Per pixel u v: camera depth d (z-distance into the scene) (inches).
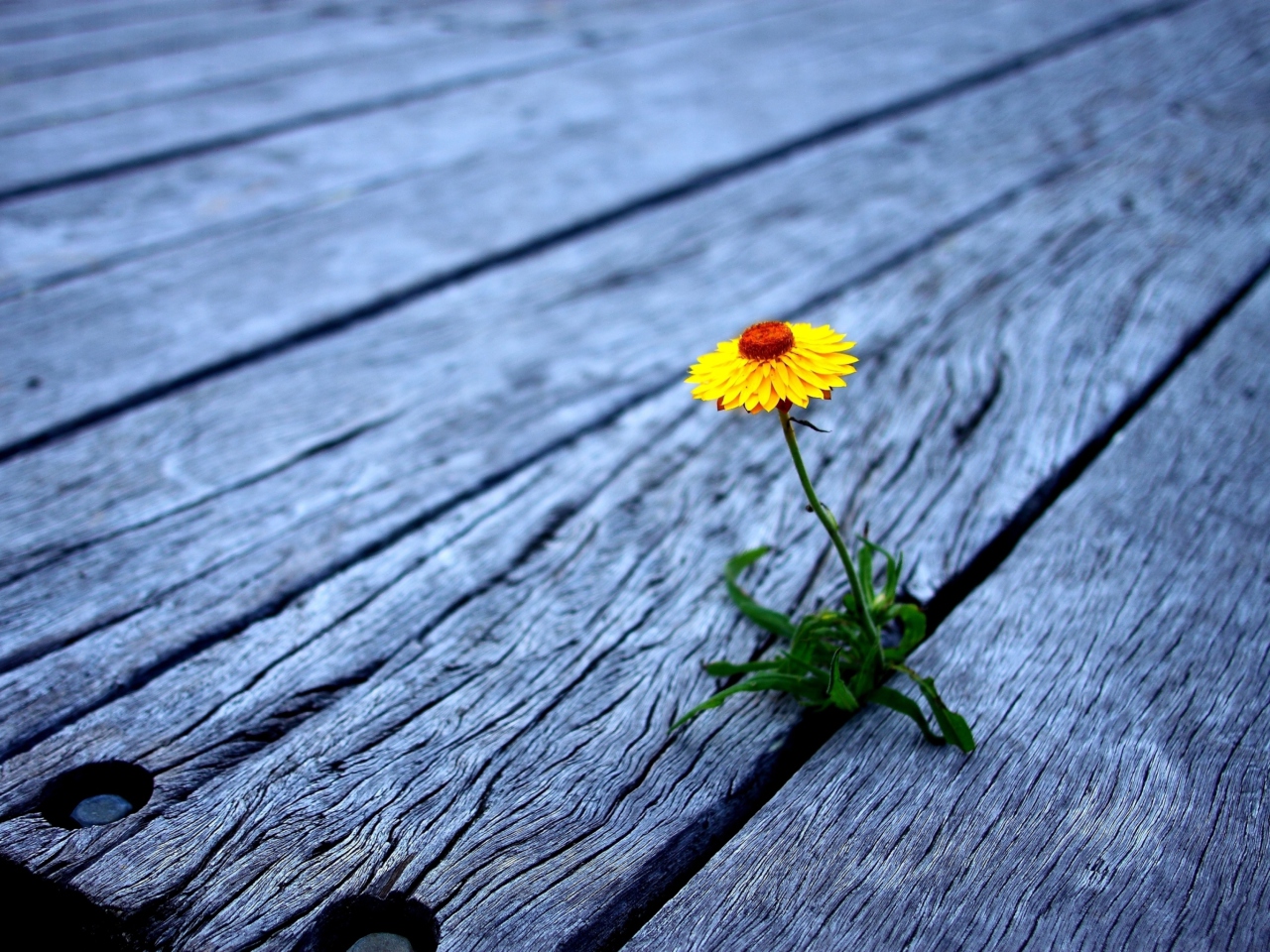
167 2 63.6
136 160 36.7
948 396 23.7
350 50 51.9
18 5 61.8
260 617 19.1
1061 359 24.5
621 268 30.0
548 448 23.0
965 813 15.7
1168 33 50.4
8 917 15.7
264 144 38.9
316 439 23.2
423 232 31.9
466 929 14.7
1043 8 57.1
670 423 23.6
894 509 20.8
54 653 18.4
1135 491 20.7
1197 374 23.6
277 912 14.9
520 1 64.3
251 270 29.6
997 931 14.5
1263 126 37.5
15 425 23.2
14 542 20.5
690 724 17.1
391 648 18.6
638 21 58.0
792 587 19.4
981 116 40.5
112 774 16.7
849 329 26.2
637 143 38.6
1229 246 28.9
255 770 16.6
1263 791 15.8
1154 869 15.0
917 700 17.1
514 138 39.4
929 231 31.2
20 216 32.4
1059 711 16.9
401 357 25.9
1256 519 20.0
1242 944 14.2
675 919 14.7
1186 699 17.0
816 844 15.4
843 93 43.5
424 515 21.3
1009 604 18.6
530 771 16.5
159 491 21.8
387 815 16.0
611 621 18.9
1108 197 32.6
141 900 15.0
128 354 25.6
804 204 33.7
